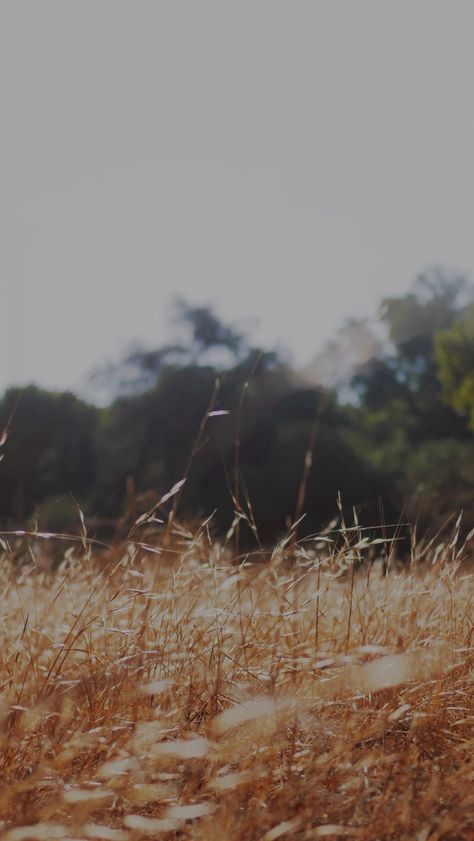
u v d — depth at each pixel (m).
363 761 2.24
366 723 2.57
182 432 30.91
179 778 2.32
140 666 2.78
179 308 36.44
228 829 2.01
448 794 2.23
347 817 2.16
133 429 31.42
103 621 2.88
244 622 3.17
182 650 2.88
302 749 2.47
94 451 30.19
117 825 2.12
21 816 2.01
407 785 2.23
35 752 2.40
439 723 2.62
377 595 3.43
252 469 23.92
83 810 1.94
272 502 23.59
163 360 34.03
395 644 2.94
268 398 26.09
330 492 24.72
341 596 3.43
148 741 2.34
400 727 2.63
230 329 36.09
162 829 1.99
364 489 24.91
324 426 26.94
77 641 3.03
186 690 2.75
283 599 3.04
